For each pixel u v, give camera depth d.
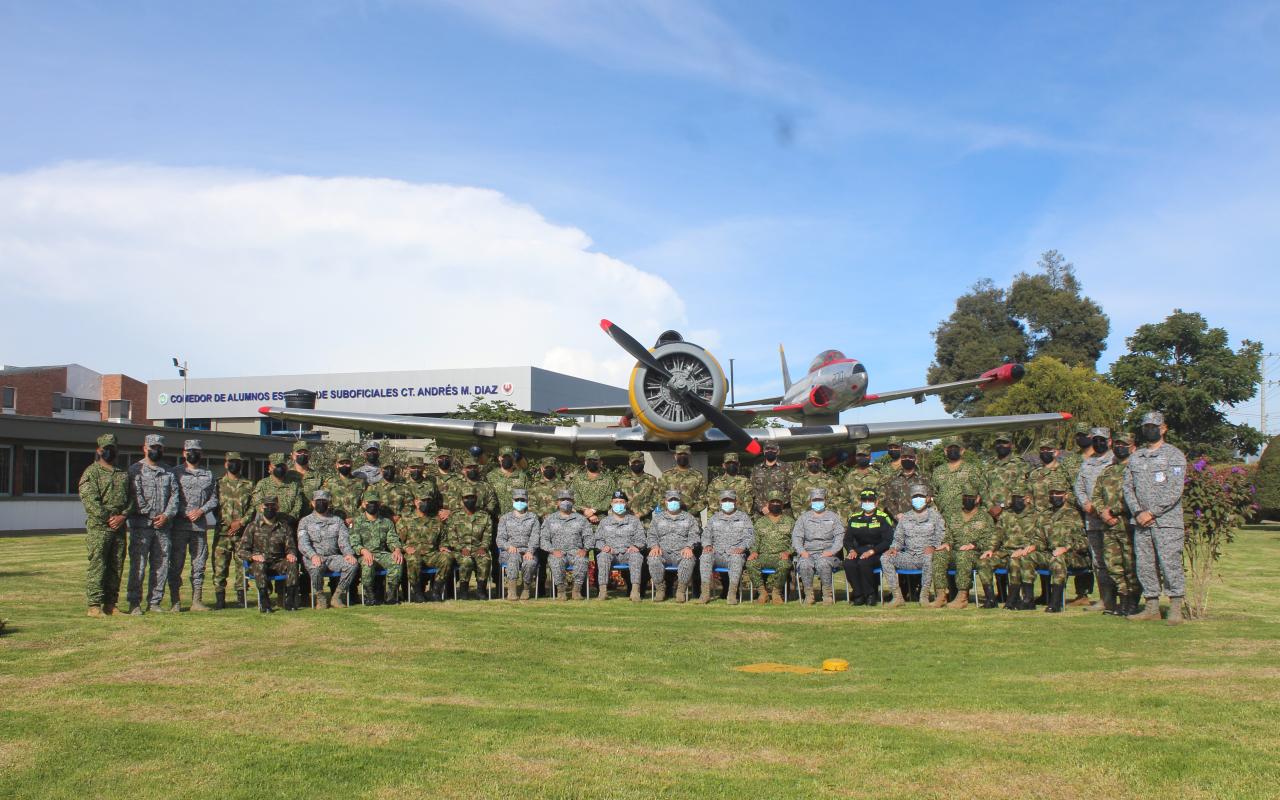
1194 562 9.48
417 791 4.02
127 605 10.74
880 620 9.44
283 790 4.03
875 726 5.01
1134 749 4.47
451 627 8.84
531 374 47.47
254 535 10.26
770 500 11.55
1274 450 28.41
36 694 5.88
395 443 46.88
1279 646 7.45
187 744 4.73
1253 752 4.40
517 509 11.59
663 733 4.91
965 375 56.53
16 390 53.34
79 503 29.98
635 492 11.80
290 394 15.48
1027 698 5.60
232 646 7.71
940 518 10.69
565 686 6.16
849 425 14.56
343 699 5.75
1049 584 10.84
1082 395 36.06
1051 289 59.28
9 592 11.91
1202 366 44.75
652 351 13.29
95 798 3.93
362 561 10.88
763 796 3.93
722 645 7.85
